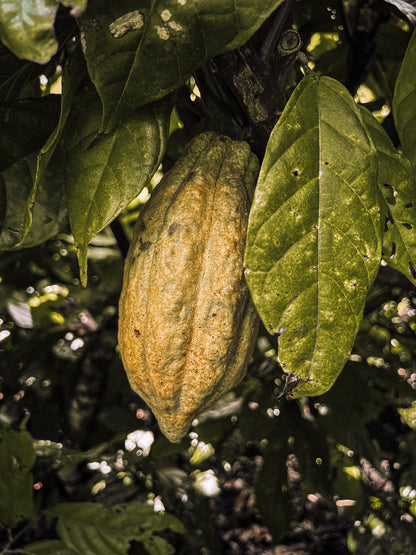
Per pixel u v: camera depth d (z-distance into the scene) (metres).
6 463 0.69
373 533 0.93
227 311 0.39
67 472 0.90
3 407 0.87
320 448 0.78
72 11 0.30
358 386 0.78
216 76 0.49
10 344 0.87
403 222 0.40
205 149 0.42
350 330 0.35
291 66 0.39
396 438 0.96
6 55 0.44
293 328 0.34
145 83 0.35
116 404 0.96
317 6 0.65
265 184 0.34
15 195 0.45
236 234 0.40
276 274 0.34
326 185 0.35
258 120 0.42
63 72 0.39
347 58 0.65
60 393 0.90
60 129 0.38
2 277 0.83
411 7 0.43
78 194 0.39
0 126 0.45
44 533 0.85
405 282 0.62
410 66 0.39
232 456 0.91
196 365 0.40
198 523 0.91
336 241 0.35
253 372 0.82
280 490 0.78
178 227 0.39
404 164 0.40
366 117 0.41
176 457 1.06
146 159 0.39
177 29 0.34
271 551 1.27
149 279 0.40
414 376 0.85
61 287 0.85
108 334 0.88
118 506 0.73
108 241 0.88
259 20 0.34
